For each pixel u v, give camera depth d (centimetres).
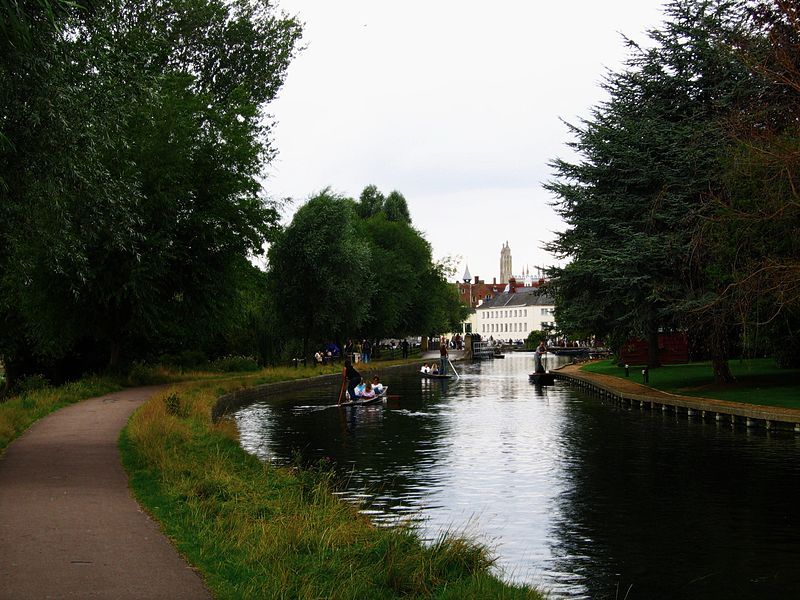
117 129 1673
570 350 10850
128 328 3525
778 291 2305
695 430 2422
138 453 1467
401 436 2323
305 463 1827
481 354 9644
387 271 7069
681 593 947
